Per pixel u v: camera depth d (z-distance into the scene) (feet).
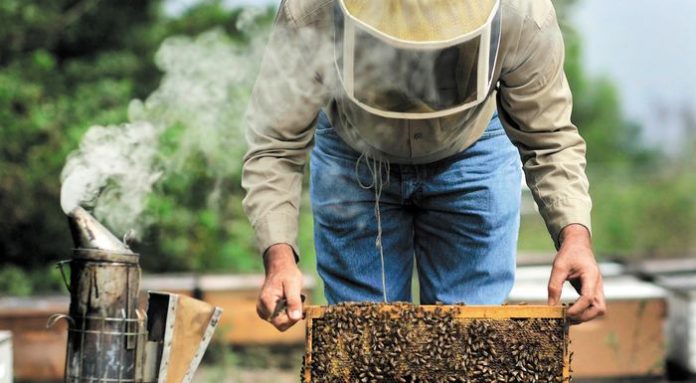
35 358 23.91
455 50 9.97
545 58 11.36
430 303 13.47
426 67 10.07
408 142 12.00
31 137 34.40
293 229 11.83
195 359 10.65
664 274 27.32
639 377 22.40
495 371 10.36
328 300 13.33
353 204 12.82
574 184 11.64
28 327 23.89
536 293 21.86
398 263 13.19
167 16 40.68
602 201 57.62
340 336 10.37
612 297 22.31
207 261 33.76
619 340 22.38
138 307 10.21
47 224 34.65
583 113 87.20
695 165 72.08
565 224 11.47
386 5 10.03
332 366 10.39
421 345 10.34
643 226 55.52
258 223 11.75
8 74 35.45
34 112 34.45
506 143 12.94
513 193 13.02
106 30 39.86
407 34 9.96
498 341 10.36
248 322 25.76
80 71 37.91
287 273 11.10
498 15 10.21
